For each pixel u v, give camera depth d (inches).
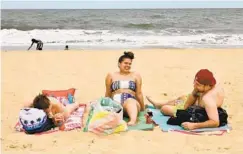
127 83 282.2
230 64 573.0
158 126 263.7
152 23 1622.8
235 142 232.8
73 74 487.5
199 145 227.5
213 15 2171.5
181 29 1395.2
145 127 256.4
